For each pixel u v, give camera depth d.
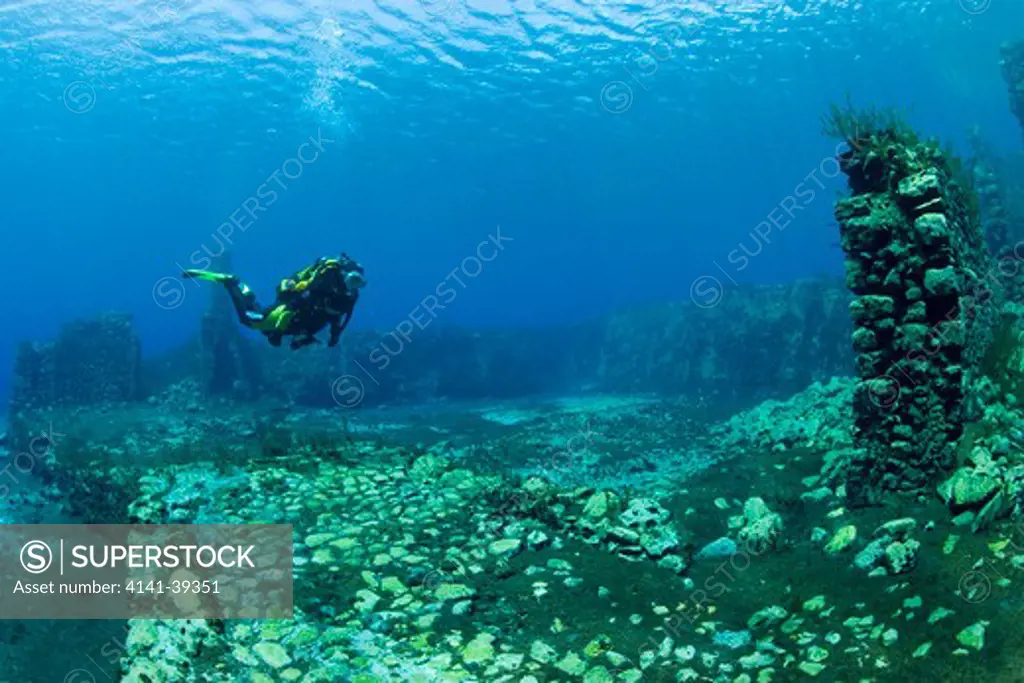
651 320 30.05
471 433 18.84
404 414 24.05
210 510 9.10
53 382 24.09
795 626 6.02
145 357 30.06
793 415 13.62
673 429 17.02
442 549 8.17
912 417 7.58
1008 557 5.92
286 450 12.33
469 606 6.79
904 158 7.64
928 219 7.28
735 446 13.64
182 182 80.00
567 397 27.48
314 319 7.35
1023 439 7.25
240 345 26.11
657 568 7.49
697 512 9.20
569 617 6.61
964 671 4.92
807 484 9.56
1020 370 8.29
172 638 6.27
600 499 8.79
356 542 8.23
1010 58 22.78
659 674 5.66
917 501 7.34
